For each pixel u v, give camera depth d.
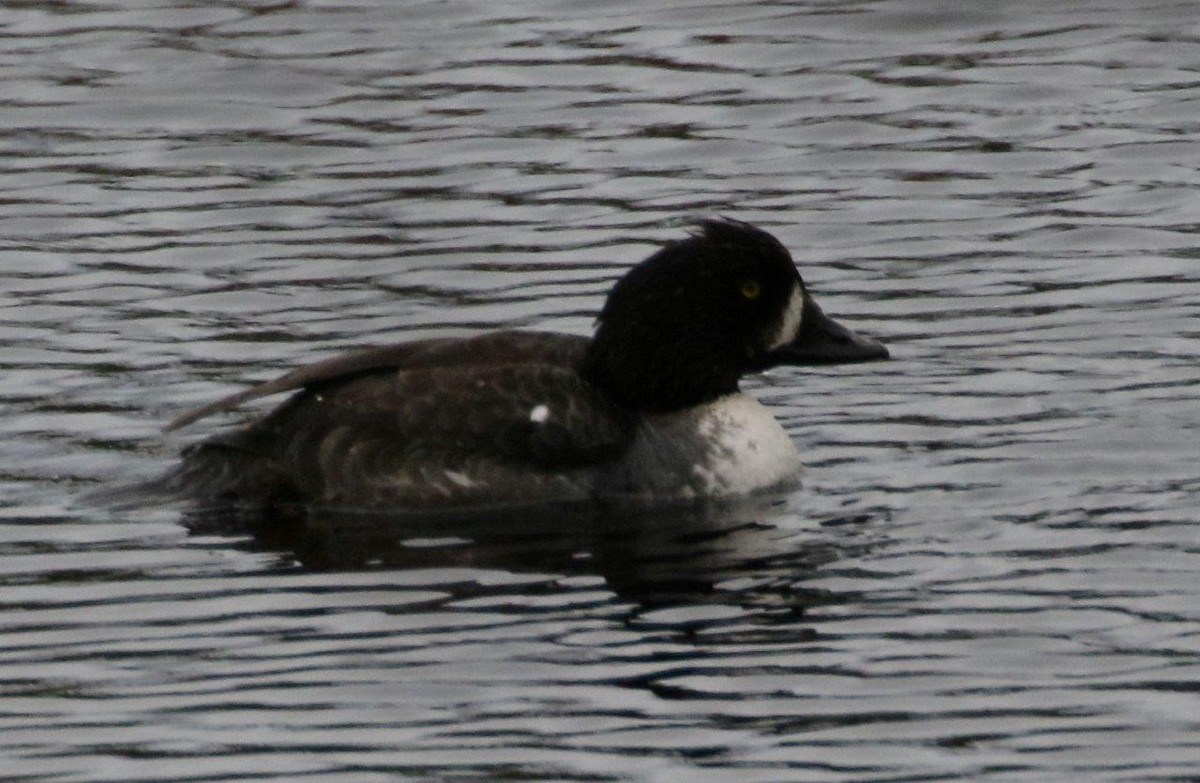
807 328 15.88
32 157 21.64
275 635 13.12
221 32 24.17
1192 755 11.63
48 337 18.02
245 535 14.62
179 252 19.67
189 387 17.09
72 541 14.50
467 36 24.09
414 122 22.23
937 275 19.16
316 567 14.09
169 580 13.91
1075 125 21.94
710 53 23.66
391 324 18.30
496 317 18.39
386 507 15.02
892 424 16.41
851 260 19.53
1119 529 14.39
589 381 15.54
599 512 15.02
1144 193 20.56
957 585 13.62
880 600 13.45
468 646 12.92
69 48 23.83
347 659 12.80
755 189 20.86
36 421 16.48
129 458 15.85
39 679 12.67
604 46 23.83
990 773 11.52
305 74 23.20
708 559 14.13
